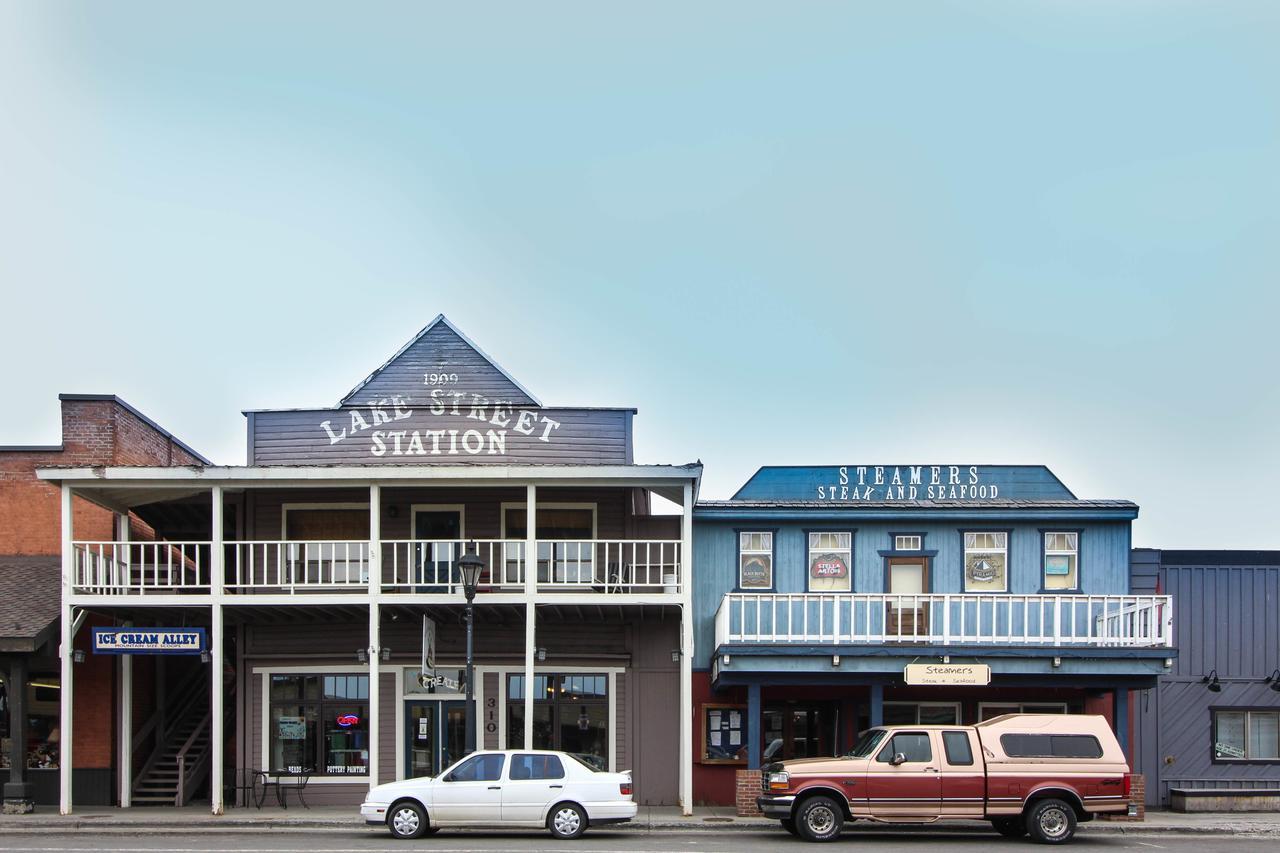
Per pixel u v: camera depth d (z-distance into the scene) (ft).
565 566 81.46
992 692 85.51
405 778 85.56
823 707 86.48
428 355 90.27
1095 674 76.07
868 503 85.97
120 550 84.89
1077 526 86.28
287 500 88.28
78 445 92.79
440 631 86.99
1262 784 85.25
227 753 90.68
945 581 85.97
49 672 86.43
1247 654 86.38
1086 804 64.90
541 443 87.97
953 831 71.67
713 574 86.79
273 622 86.99
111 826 72.79
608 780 67.31
